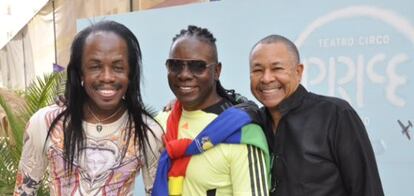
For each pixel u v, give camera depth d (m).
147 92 4.90
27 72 9.86
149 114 1.96
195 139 1.84
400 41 3.26
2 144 3.71
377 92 3.38
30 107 3.70
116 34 1.76
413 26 3.19
